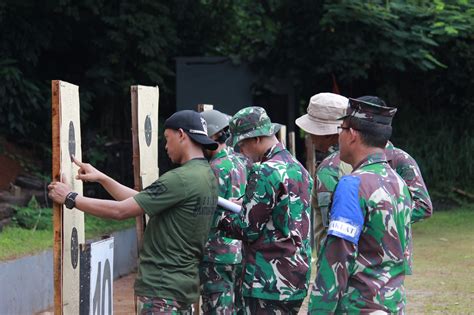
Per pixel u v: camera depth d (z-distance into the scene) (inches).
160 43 620.4
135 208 178.1
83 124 630.5
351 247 137.7
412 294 354.3
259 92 677.9
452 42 693.3
